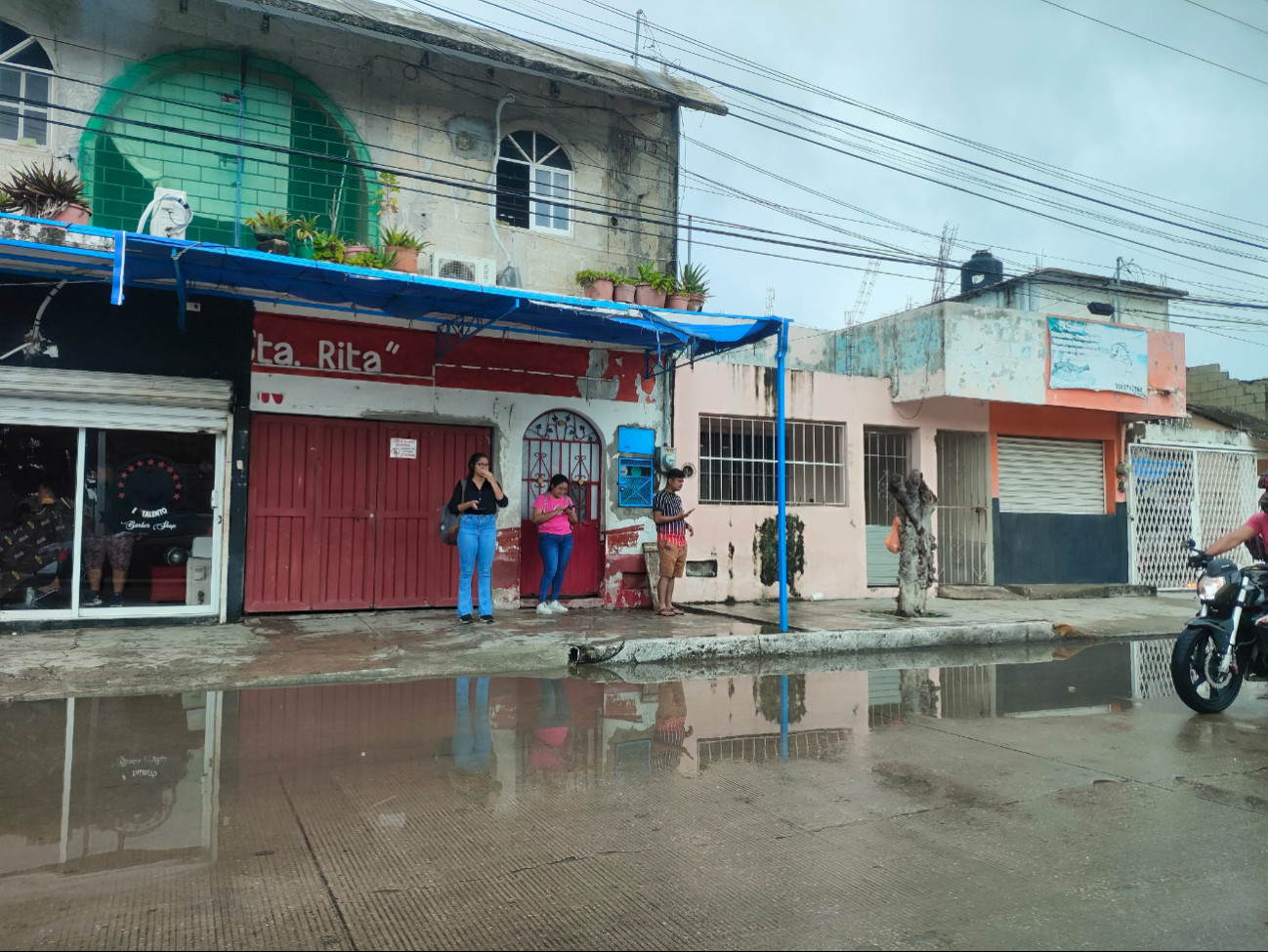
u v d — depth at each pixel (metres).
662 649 8.68
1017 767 5.11
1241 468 17.36
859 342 14.77
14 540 8.63
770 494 12.97
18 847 3.75
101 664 7.16
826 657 9.15
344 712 6.21
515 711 6.35
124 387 8.91
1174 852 3.81
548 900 3.29
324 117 10.53
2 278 8.51
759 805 4.39
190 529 9.27
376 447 10.21
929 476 13.94
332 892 3.33
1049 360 13.86
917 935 3.04
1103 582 15.33
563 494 10.51
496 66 11.30
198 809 4.24
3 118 9.16
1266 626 6.51
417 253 9.80
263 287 9.05
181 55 9.84
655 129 12.35
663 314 9.07
